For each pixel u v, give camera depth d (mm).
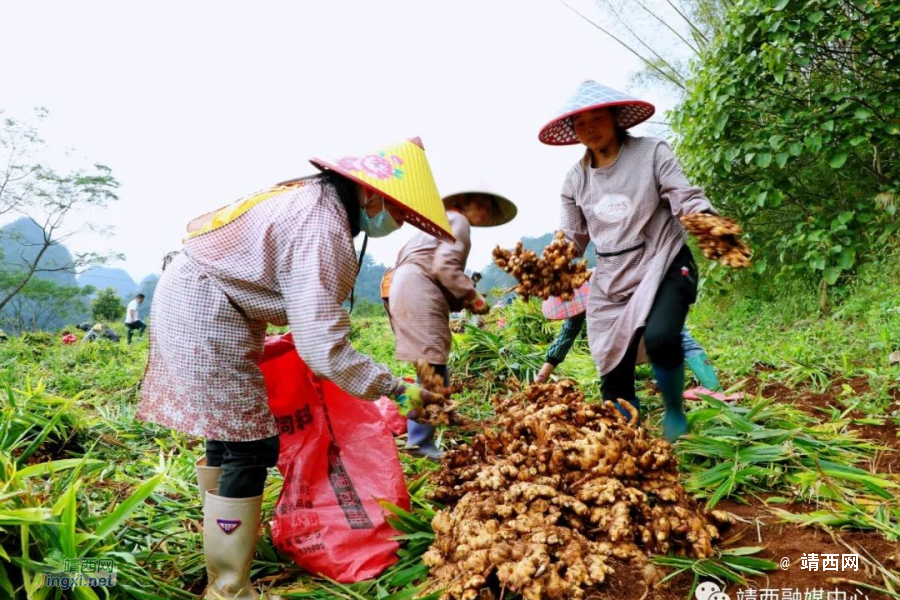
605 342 3564
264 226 2270
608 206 3479
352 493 2727
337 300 2303
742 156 7613
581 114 3396
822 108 6848
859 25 6746
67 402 4152
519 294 3482
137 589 2262
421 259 4008
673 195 3301
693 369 3762
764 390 4574
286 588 2473
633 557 2311
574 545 2240
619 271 3490
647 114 3396
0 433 3658
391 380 2309
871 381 4074
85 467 3609
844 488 2830
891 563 2271
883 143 6852
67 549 2123
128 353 11812
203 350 2283
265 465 2400
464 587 2189
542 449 2625
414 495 3078
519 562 2154
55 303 48125
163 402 2404
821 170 7629
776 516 2717
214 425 2301
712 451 3234
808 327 6418
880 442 3387
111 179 40500
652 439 2812
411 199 2375
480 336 6133
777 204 7141
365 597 2404
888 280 6359
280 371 2777
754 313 7703
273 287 2295
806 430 3475
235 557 2336
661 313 3266
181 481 3443
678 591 2252
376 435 2863
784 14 6777
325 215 2287
